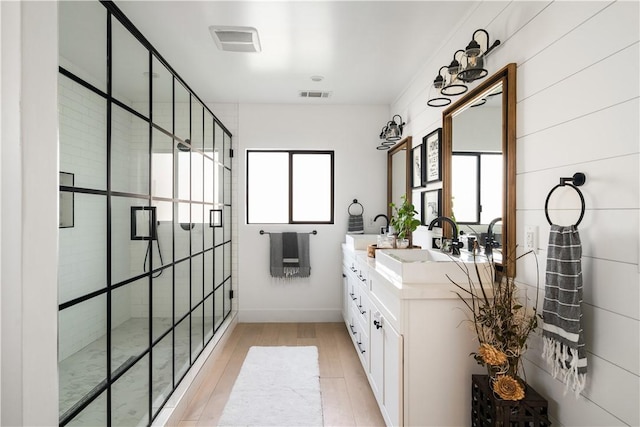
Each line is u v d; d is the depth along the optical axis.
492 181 1.89
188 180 2.58
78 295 1.28
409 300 1.72
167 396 2.13
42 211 0.59
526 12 1.62
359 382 2.64
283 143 4.15
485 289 1.73
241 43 2.62
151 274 1.90
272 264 4.08
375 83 3.46
